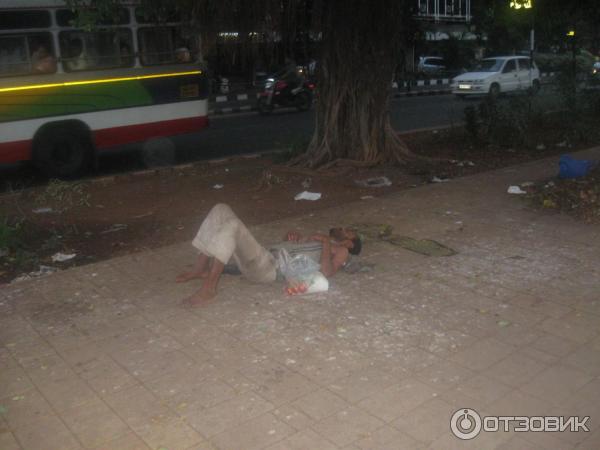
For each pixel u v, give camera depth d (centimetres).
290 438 342
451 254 620
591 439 337
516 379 392
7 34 986
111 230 779
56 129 1076
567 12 1377
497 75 2545
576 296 511
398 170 1050
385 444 335
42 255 691
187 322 489
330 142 1096
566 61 1670
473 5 1430
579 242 642
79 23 779
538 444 333
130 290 561
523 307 493
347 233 587
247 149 1427
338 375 403
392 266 592
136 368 423
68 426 361
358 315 489
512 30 2677
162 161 1298
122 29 1110
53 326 493
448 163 1103
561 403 367
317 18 1027
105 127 1128
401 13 1075
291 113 2212
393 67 1094
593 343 434
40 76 1033
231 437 344
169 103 1210
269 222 779
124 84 1138
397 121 1872
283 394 384
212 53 1008
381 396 378
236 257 535
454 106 2289
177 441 343
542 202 793
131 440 346
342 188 952
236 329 473
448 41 3519
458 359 418
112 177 1070
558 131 1415
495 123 1299
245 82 2469
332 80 1081
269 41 1023
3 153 1014
